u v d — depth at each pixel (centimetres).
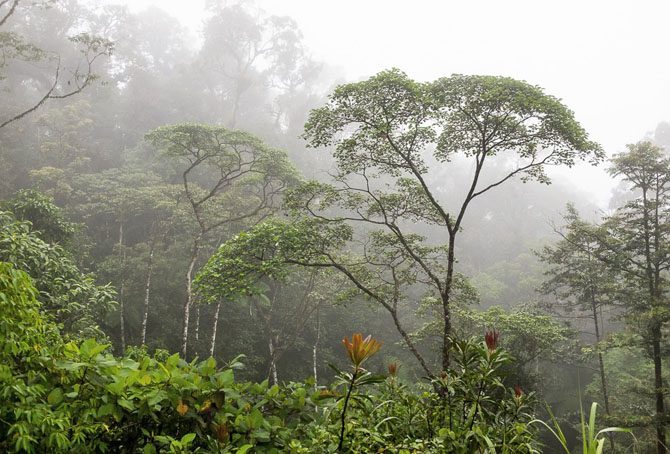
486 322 1534
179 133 1852
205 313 2389
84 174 2752
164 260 2305
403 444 323
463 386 362
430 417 379
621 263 1705
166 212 2494
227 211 2430
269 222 1157
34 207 1214
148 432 231
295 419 292
